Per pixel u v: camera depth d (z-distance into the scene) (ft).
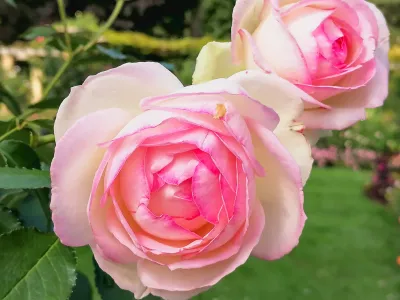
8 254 0.63
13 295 0.62
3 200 0.82
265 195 0.60
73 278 0.64
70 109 0.58
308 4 0.69
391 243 5.65
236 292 3.98
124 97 0.59
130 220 0.58
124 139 0.56
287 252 0.60
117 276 0.60
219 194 0.56
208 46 0.67
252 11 0.68
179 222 0.58
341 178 9.14
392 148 10.42
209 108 0.53
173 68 1.13
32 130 0.87
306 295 4.12
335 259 5.02
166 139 0.55
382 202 7.49
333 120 0.69
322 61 0.69
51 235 0.65
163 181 0.56
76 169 0.56
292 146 0.60
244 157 0.54
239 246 0.58
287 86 0.58
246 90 0.58
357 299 4.18
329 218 6.54
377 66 0.73
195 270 0.59
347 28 0.72
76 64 1.14
